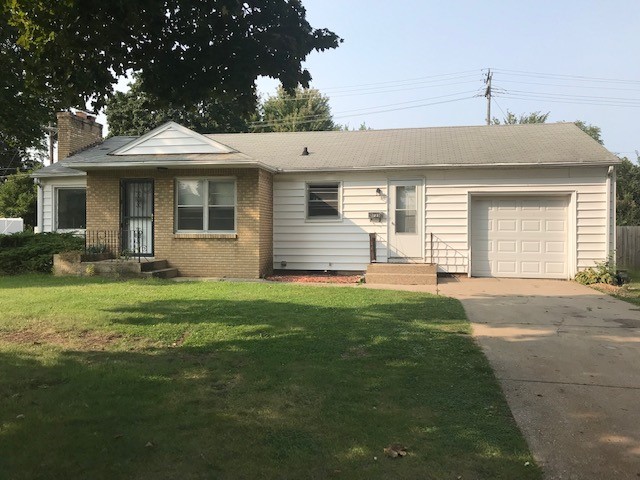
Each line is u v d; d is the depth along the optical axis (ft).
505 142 47.85
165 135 44.86
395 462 10.52
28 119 38.14
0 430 11.75
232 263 43.42
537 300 31.09
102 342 19.72
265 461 10.48
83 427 11.96
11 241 46.83
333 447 11.14
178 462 10.40
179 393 14.25
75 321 22.90
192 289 33.81
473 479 9.93
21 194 104.47
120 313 24.79
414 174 44.65
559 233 43.09
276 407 13.34
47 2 14.03
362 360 17.57
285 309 26.27
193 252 44.01
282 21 15.89
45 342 19.61
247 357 17.72
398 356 18.04
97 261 42.32
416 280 39.63
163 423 12.25
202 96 17.08
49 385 14.89
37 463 10.27
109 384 14.87
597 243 41.65
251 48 16.11
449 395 14.46
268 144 54.34
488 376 16.17
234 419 12.55
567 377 16.35
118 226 45.52
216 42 16.05
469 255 43.86
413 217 45.03
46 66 16.29
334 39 16.65
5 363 16.83
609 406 13.96
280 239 47.11
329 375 15.88
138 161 42.65
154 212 44.68
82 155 53.67
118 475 9.87
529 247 43.60
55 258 42.22
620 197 108.78
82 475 9.84
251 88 16.97
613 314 26.53
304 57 16.56
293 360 17.44
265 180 44.78
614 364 17.75
